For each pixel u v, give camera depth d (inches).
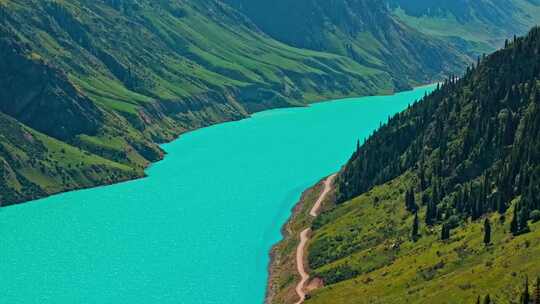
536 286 5580.7
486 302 5812.0
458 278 6692.9
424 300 6510.8
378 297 7145.7
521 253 6604.3
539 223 7278.5
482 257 7111.2
